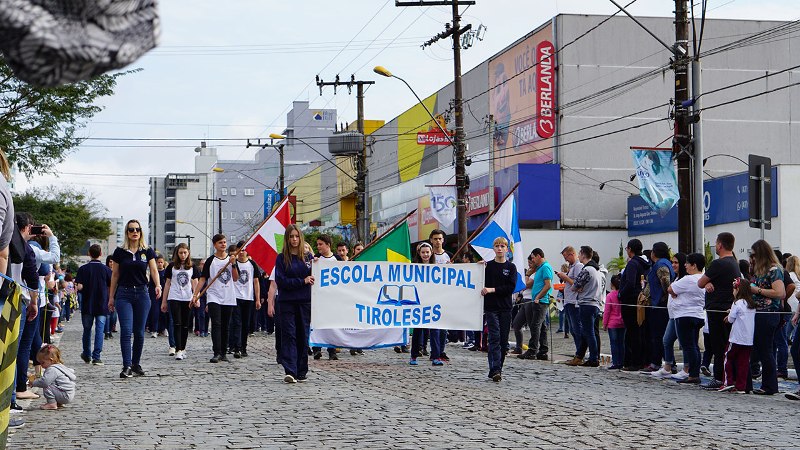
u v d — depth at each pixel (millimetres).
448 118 52625
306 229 82500
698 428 9555
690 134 20828
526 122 44844
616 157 43250
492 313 14039
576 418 10141
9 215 6633
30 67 2158
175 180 174250
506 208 17859
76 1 2166
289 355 13562
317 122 125438
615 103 43219
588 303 16891
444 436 8820
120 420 9812
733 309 12984
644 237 40625
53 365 10742
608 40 43125
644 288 15898
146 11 2273
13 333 6547
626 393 12781
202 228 155125
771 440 8836
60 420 9805
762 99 43969
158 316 24688
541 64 42281
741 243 33719
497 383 13750
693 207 20688
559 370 16172
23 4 2117
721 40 43625
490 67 48688
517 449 8164
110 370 15484
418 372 15336
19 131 26484
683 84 20625
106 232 75000
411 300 15516
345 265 15336
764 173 15703
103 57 2197
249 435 8844
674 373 15078
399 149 61906
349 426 9422
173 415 10195
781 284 12758
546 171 42656
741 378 13000
